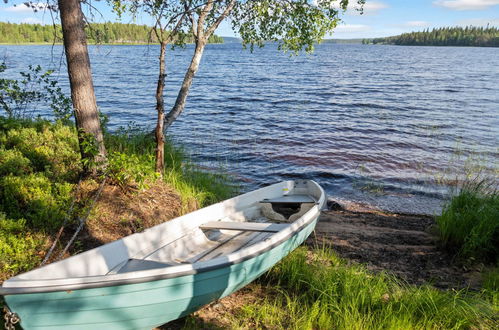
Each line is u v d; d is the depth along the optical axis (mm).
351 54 117375
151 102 23672
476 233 6324
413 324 4328
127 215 6035
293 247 5625
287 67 58188
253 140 14906
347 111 21688
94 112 6633
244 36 9719
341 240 7176
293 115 20250
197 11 8438
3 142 7520
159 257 4938
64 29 6211
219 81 36500
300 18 8828
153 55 83438
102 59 67812
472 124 18422
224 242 5766
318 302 4531
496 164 12406
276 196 7656
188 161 9852
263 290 5133
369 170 11820
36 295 3279
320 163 12391
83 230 5473
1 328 3787
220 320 4418
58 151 7352
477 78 43438
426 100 26203
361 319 4277
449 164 12391
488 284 5301
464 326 4348
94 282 3418
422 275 5832
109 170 6359
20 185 5875
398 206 9289
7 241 4824
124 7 6898
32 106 18953
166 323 4363
